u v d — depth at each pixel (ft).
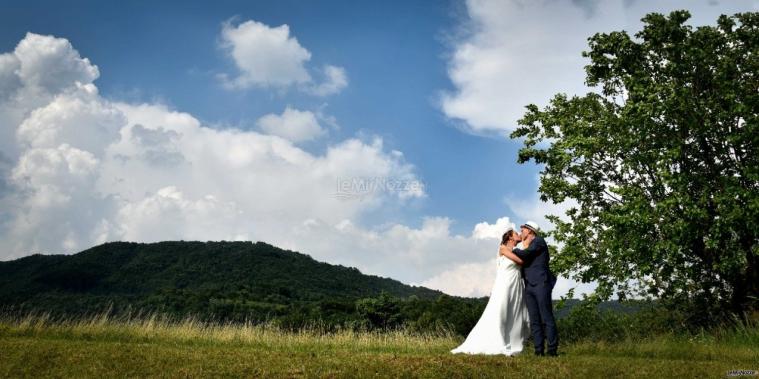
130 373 25.08
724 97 55.52
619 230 58.13
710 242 52.85
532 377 23.72
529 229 31.22
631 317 55.93
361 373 24.41
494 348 30.58
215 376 24.29
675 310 59.26
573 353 33.45
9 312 46.32
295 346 40.88
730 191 52.70
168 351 31.24
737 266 53.57
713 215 56.59
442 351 39.40
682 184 54.85
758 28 59.11
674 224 54.08
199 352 30.96
